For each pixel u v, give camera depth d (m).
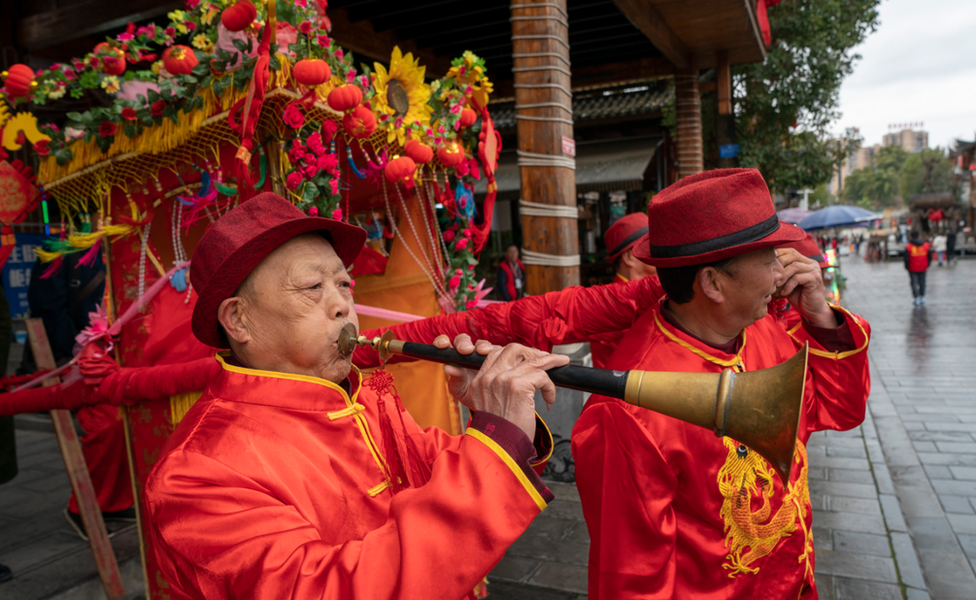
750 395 0.96
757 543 1.48
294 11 2.04
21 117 2.50
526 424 0.91
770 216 1.42
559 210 4.56
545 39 4.50
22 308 6.41
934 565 3.38
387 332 1.21
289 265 1.12
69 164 2.57
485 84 3.00
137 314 2.56
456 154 2.95
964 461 4.91
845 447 5.10
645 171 12.42
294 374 1.14
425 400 3.25
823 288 1.76
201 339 1.20
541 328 1.81
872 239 36.88
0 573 3.10
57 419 2.95
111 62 2.22
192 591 0.95
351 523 1.08
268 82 2.00
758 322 1.78
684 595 1.48
